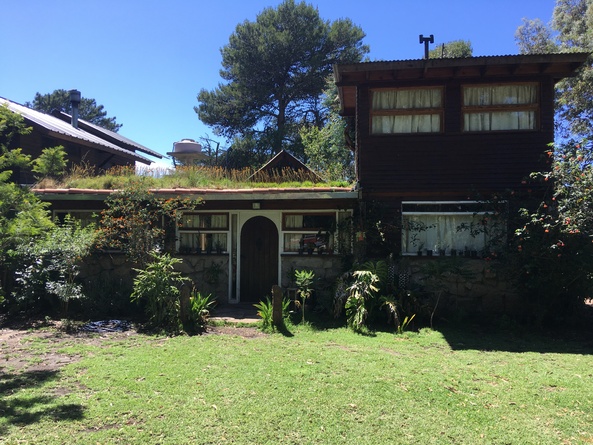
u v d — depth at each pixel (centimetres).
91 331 779
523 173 953
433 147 980
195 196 967
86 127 2398
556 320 849
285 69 2967
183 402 457
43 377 537
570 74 944
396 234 972
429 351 668
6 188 634
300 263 1007
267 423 410
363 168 994
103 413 430
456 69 960
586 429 404
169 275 836
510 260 846
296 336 749
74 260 884
